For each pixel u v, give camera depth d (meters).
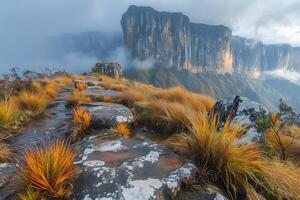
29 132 7.50
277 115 5.62
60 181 3.04
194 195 3.18
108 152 4.23
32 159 3.29
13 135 7.09
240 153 3.78
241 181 3.47
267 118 5.09
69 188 3.12
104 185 3.15
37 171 3.09
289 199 3.49
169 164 3.76
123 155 4.07
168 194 3.15
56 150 3.48
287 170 3.85
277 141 5.43
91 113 7.68
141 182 3.24
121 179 3.27
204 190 3.27
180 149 4.36
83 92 13.98
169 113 7.38
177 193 3.21
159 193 3.11
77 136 6.71
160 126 7.27
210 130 4.25
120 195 2.99
